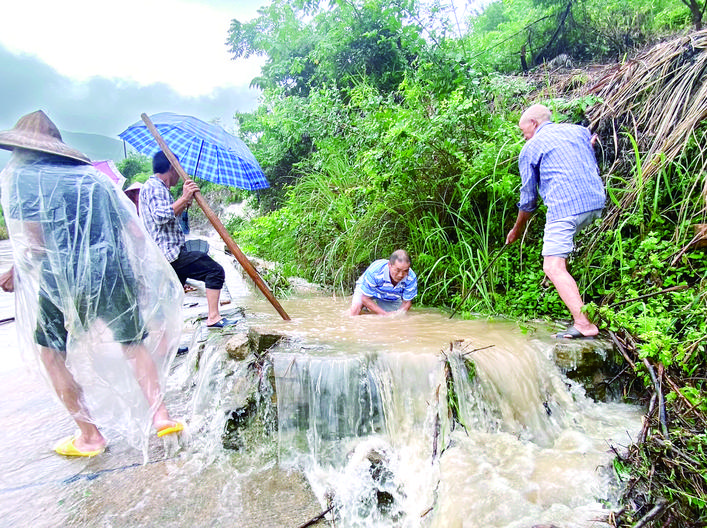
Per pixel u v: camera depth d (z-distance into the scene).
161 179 3.43
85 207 2.19
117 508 2.04
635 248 3.44
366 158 4.83
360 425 2.63
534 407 2.69
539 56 7.07
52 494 2.12
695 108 3.54
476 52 6.25
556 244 3.07
